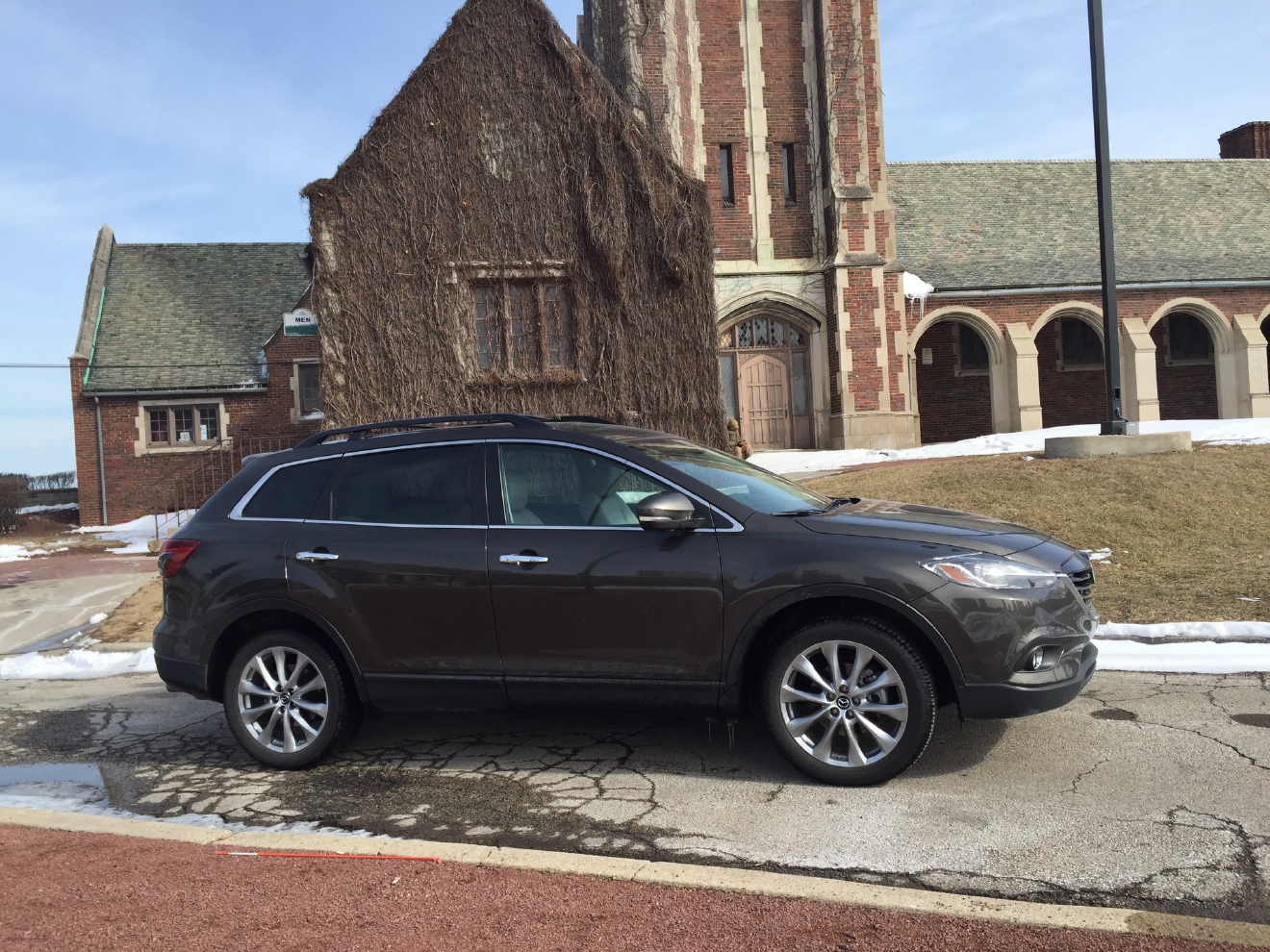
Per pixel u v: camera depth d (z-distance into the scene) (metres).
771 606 4.14
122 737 5.59
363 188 14.76
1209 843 3.33
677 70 20.58
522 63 15.10
